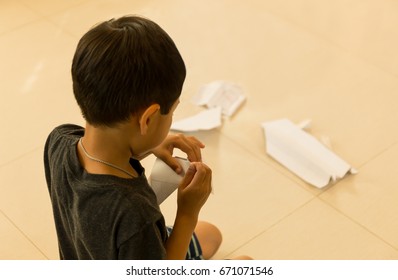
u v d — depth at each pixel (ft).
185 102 7.31
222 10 8.82
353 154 6.64
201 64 7.88
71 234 3.42
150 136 3.17
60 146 3.45
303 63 7.89
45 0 9.11
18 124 7.08
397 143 6.77
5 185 6.37
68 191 3.22
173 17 8.69
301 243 5.79
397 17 8.64
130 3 9.02
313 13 8.75
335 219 5.99
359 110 7.19
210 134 6.90
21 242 5.83
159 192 3.94
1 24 8.62
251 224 5.97
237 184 6.35
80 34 8.48
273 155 6.61
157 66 2.91
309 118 7.09
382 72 7.73
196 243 4.78
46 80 7.70
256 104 7.30
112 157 3.16
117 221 3.01
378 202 6.14
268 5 8.90
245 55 8.03
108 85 2.90
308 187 6.31
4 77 7.72
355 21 8.59
